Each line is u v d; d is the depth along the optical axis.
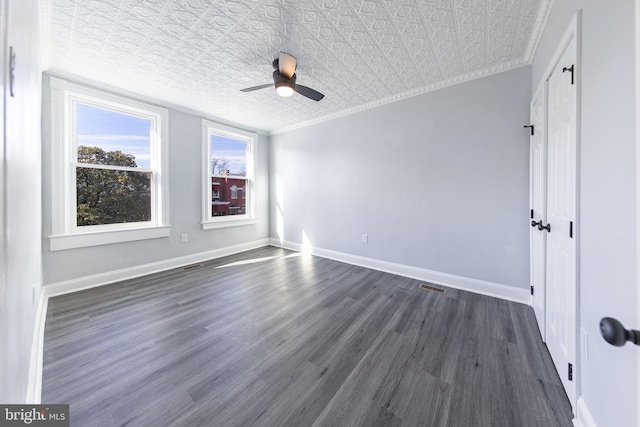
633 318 0.77
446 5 1.66
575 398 1.16
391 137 3.23
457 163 2.73
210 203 3.91
